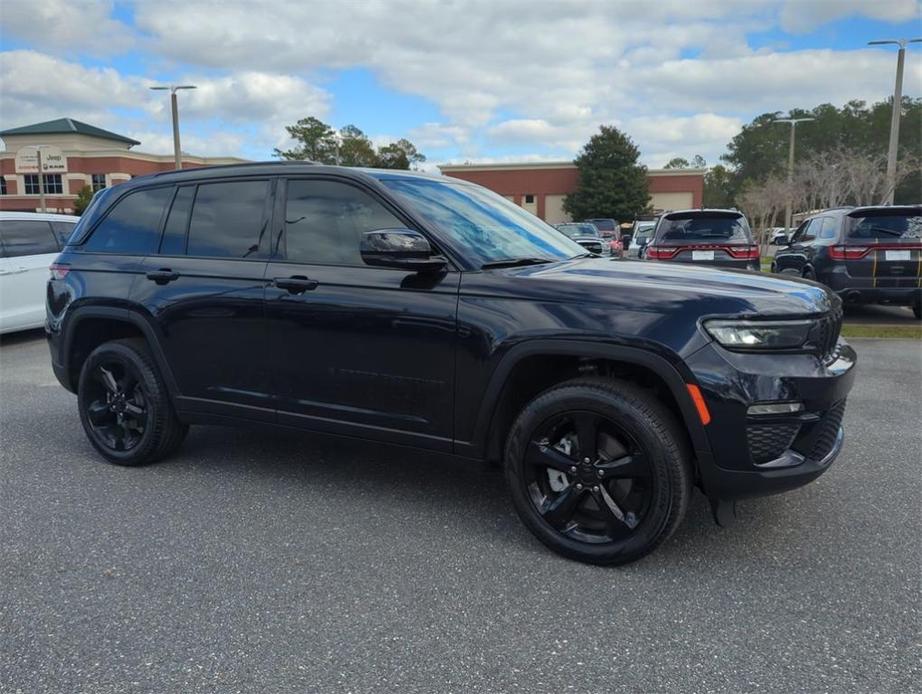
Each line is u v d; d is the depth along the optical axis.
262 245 4.03
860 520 3.68
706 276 3.36
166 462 4.70
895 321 10.91
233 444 5.08
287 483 4.30
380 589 3.04
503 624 2.76
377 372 3.63
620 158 57.34
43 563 3.29
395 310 3.53
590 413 3.15
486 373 3.32
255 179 4.14
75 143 62.44
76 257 4.74
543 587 3.04
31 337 10.48
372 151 67.44
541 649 2.60
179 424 4.55
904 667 2.47
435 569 3.21
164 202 4.48
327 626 2.76
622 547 3.14
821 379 2.98
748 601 2.91
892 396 6.29
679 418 3.15
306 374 3.86
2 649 2.62
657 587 3.03
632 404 3.05
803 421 2.97
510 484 3.40
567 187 59.81
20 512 3.88
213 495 4.11
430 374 3.49
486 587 3.05
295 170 4.01
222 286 4.07
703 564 3.23
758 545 3.41
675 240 10.87
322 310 3.73
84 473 4.51
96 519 3.78
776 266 12.78
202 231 4.28
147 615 2.84
